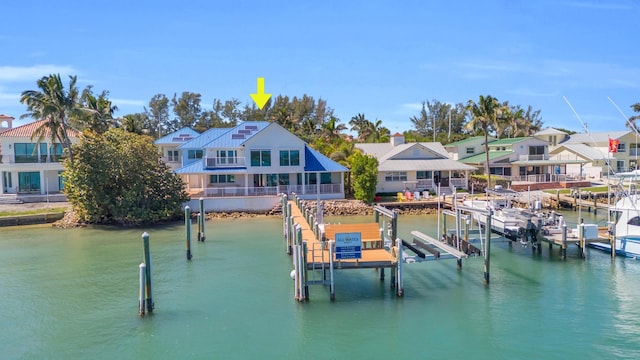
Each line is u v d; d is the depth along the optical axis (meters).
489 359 15.98
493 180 60.25
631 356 16.16
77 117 49.69
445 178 58.81
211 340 17.47
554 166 67.25
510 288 22.92
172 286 23.78
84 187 41.56
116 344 17.27
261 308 20.53
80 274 26.06
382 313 19.80
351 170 50.72
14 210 45.25
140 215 42.09
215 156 52.91
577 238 28.53
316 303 20.98
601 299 21.36
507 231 30.72
